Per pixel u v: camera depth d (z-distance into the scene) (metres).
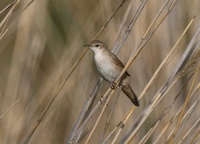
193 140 10.41
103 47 12.32
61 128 16.08
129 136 10.70
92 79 15.62
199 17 13.73
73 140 10.74
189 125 12.71
